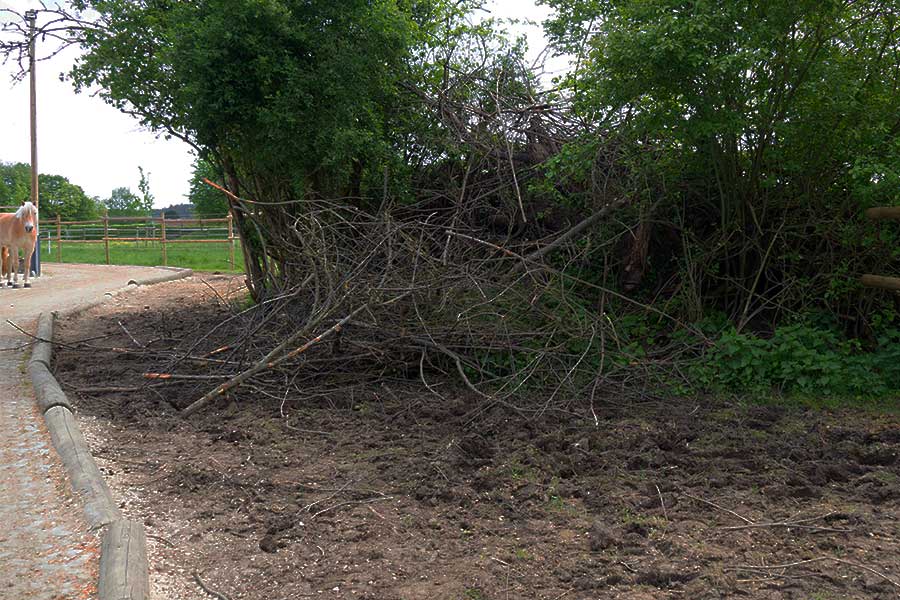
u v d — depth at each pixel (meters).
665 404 6.75
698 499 4.63
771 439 5.80
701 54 6.59
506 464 5.30
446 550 4.07
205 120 9.48
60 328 11.13
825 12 6.89
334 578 3.78
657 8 6.87
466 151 9.58
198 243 26.86
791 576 3.69
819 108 7.27
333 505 4.70
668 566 3.82
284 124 9.07
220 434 6.23
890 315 7.49
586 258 8.35
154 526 4.43
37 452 5.50
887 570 3.72
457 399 6.95
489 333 7.34
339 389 7.30
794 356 7.09
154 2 10.12
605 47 7.35
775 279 8.32
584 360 7.41
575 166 8.07
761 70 7.20
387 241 7.83
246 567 3.92
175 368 8.02
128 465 5.50
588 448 5.64
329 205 9.42
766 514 4.45
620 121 8.19
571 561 3.90
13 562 3.82
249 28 9.02
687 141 7.55
